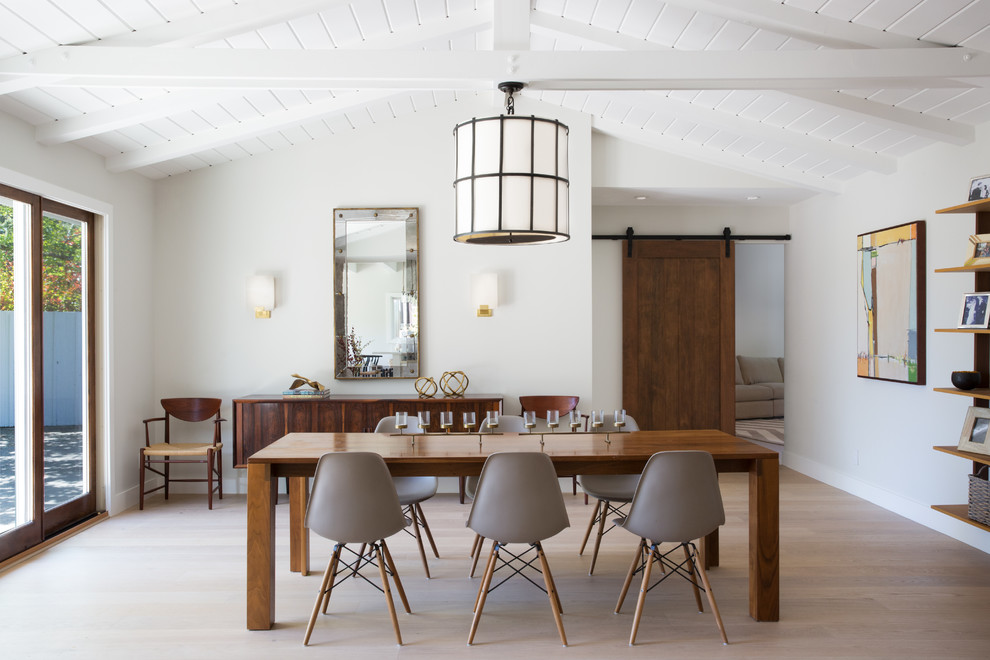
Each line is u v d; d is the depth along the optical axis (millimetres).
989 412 3834
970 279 4359
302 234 5984
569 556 4234
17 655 2926
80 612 3383
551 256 5984
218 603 3498
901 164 5098
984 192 3715
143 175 5715
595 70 3381
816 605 3449
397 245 5969
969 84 3506
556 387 5984
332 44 4379
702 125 5402
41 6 3152
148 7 3441
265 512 3205
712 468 3102
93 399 5086
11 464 4176
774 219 7074
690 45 4262
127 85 3533
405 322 5957
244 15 3650
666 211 7059
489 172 2980
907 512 5035
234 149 5680
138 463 5625
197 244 5949
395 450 3461
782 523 4926
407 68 3383
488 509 3066
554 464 3334
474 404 5566
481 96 6012
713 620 3283
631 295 6996
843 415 5977
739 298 11367
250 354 5969
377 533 3062
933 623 3236
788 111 4746
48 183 4414
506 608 3439
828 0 3426
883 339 5273
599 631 3170
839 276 6031
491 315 5969
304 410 5531
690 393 7016
